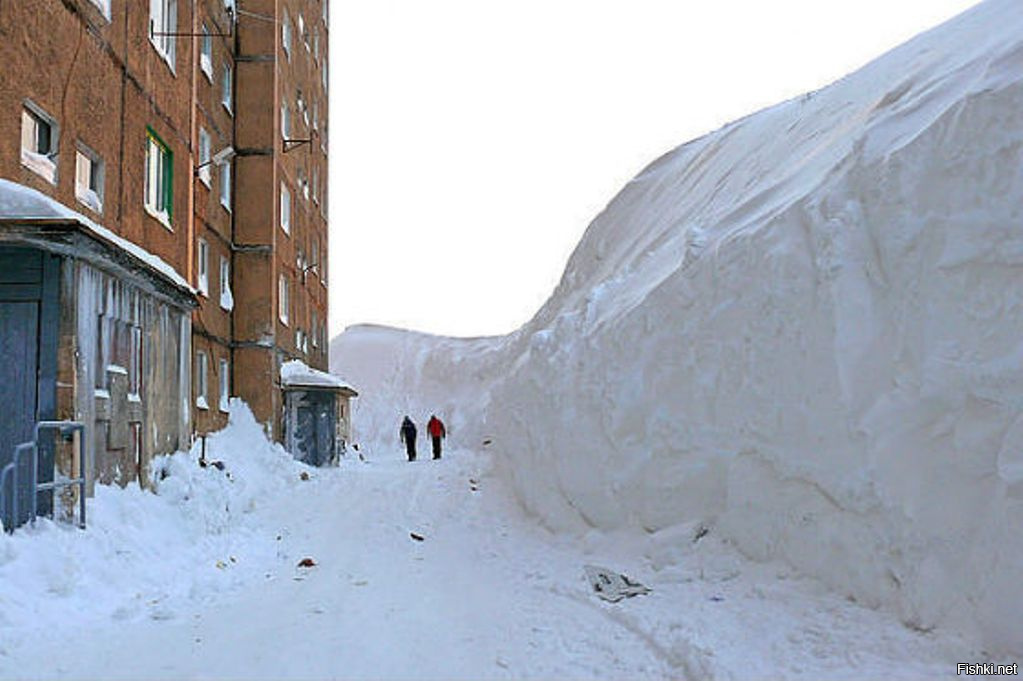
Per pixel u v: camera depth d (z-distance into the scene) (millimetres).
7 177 9086
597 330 11750
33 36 9641
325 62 32531
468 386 54000
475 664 6148
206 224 19469
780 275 8008
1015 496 5332
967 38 9078
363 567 10055
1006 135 6246
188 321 13773
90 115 11039
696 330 9289
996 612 5219
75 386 9312
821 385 7176
